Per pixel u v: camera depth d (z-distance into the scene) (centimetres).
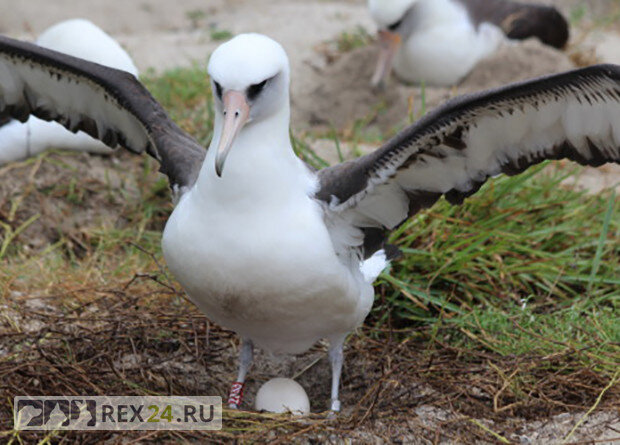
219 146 636
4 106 820
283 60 668
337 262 690
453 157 715
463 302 912
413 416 737
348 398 819
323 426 713
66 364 763
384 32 1466
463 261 943
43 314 828
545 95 670
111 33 1720
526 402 759
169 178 755
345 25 1727
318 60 1569
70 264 1021
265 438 703
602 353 805
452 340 877
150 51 1565
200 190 675
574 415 747
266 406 754
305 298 689
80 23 1181
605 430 727
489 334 863
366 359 845
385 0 1447
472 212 1013
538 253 968
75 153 1163
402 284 905
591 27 1786
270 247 666
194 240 676
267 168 665
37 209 1102
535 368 792
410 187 732
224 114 650
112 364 770
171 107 1277
